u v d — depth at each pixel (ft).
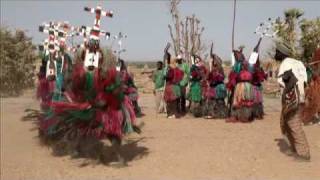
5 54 81.87
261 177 25.44
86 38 28.96
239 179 25.12
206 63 57.88
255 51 43.86
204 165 27.96
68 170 27.43
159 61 52.31
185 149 31.94
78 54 27.76
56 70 33.58
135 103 49.11
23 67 82.94
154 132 38.50
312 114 42.14
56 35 34.42
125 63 48.70
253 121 44.27
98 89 26.89
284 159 29.25
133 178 25.49
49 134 32.01
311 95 41.98
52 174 26.53
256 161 28.81
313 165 27.84
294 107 28.66
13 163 28.84
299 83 29.09
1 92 79.51
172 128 40.52
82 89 27.14
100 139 29.91
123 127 27.89
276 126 41.06
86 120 27.55
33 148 32.65
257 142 33.86
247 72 43.70
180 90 48.03
